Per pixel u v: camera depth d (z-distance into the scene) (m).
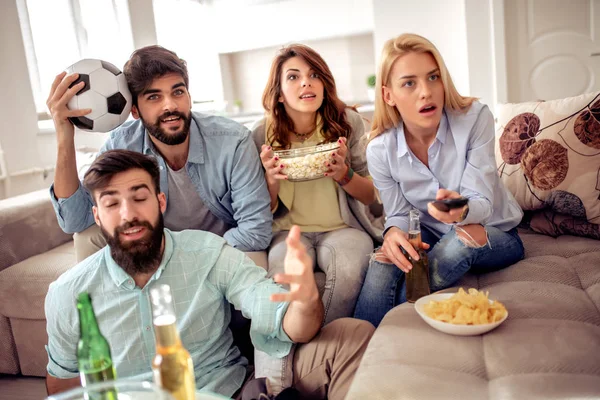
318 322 1.30
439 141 1.71
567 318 1.27
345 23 5.30
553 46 4.04
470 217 1.49
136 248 1.26
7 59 3.01
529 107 2.00
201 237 1.45
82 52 3.82
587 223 1.81
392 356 1.17
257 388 1.27
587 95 1.87
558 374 1.03
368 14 5.20
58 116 1.74
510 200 1.82
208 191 1.97
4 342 2.14
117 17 3.97
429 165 1.75
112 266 1.34
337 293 1.84
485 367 1.10
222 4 5.61
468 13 4.05
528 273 1.58
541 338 1.17
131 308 1.35
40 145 3.22
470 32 4.08
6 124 2.98
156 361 0.86
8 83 3.01
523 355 1.11
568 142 1.85
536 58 4.09
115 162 1.21
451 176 1.73
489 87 4.13
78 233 1.92
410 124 1.69
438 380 1.06
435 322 1.25
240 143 1.94
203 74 5.80
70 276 1.36
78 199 1.86
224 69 5.88
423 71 1.60
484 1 4.00
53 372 1.37
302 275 1.07
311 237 2.09
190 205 2.01
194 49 5.71
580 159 1.82
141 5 4.09
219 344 1.45
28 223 2.32
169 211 2.01
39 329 2.09
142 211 1.25
